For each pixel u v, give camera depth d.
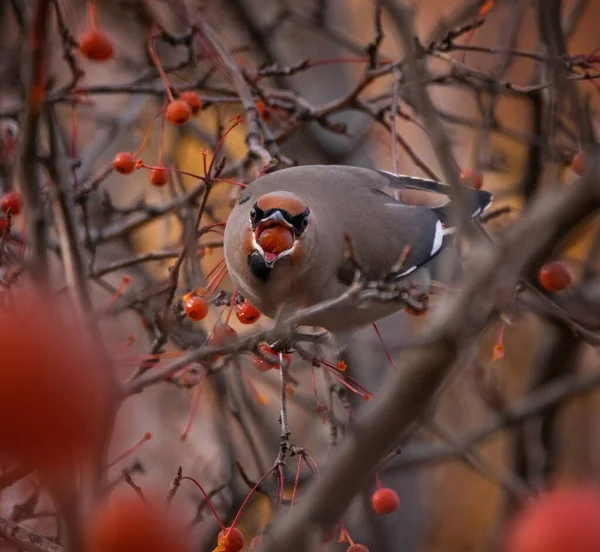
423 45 10.34
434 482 18.53
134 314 10.14
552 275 8.10
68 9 9.44
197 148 14.64
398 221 9.93
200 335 10.11
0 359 2.56
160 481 12.65
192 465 13.05
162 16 13.45
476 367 14.27
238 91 10.16
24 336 2.59
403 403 4.04
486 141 11.79
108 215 11.36
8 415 2.55
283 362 7.98
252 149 9.80
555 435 14.46
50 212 8.97
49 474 2.62
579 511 3.54
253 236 8.55
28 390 2.57
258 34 14.61
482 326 4.12
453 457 13.36
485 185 15.36
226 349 5.04
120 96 16.66
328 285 9.06
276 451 12.43
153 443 13.15
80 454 2.63
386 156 16.09
